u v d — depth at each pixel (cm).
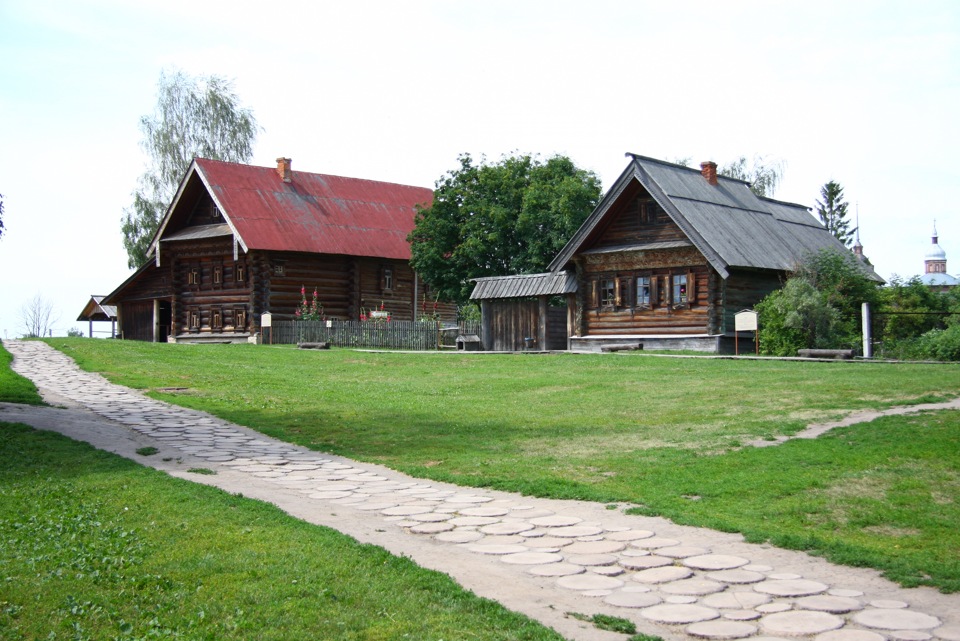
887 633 693
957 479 1157
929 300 3544
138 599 801
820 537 961
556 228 4450
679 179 3744
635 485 1228
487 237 4544
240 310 4597
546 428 1723
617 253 3681
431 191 5731
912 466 1227
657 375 2509
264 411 2020
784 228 3988
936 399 1766
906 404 1725
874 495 1112
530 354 3334
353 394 2345
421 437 1670
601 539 976
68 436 1619
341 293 4812
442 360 3247
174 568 874
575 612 752
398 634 706
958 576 821
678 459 1365
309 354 3525
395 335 4194
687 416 1777
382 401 2194
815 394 1944
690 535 989
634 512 1090
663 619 733
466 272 4675
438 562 897
